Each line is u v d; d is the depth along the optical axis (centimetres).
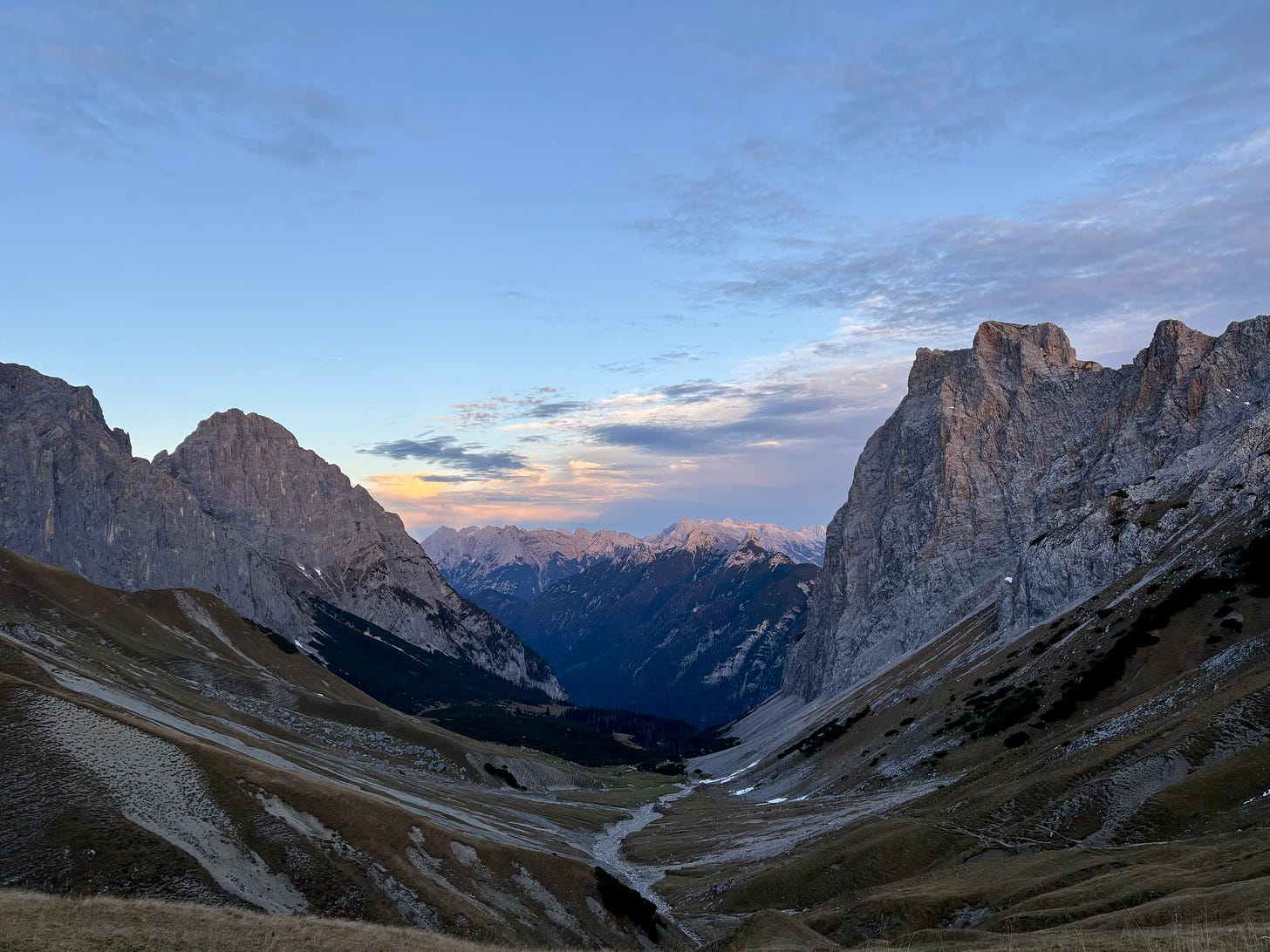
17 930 3641
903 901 6419
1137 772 7200
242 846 6259
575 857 10981
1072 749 9394
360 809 7262
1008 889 6016
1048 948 3547
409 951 4422
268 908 5741
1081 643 13600
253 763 7344
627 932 7912
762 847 11519
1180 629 12131
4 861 5456
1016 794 8194
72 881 5394
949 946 4366
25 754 6244
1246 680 8025
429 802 10925
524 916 7175
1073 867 6022
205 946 3922
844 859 8594
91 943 3641
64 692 7525
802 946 5391
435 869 7081
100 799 6041
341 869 6431
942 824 8500
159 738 6981
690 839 13225
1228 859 4997
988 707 13862
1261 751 6750
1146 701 9506
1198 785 6644
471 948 4809
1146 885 4875
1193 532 14450
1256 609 11512
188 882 5606
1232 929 3334
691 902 9738
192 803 6431
